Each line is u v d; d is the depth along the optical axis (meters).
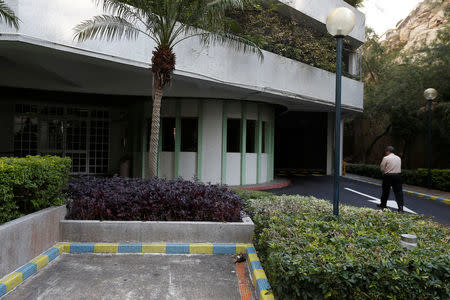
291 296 2.90
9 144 13.67
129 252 4.85
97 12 7.95
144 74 9.95
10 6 6.71
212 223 5.12
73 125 15.00
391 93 20.11
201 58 10.12
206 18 7.99
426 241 3.68
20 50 7.63
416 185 16.27
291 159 24.39
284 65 12.88
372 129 26.36
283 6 12.92
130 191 5.66
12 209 4.31
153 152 7.94
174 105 12.91
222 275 4.15
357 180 18.23
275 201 6.16
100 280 3.86
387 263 2.78
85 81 10.74
